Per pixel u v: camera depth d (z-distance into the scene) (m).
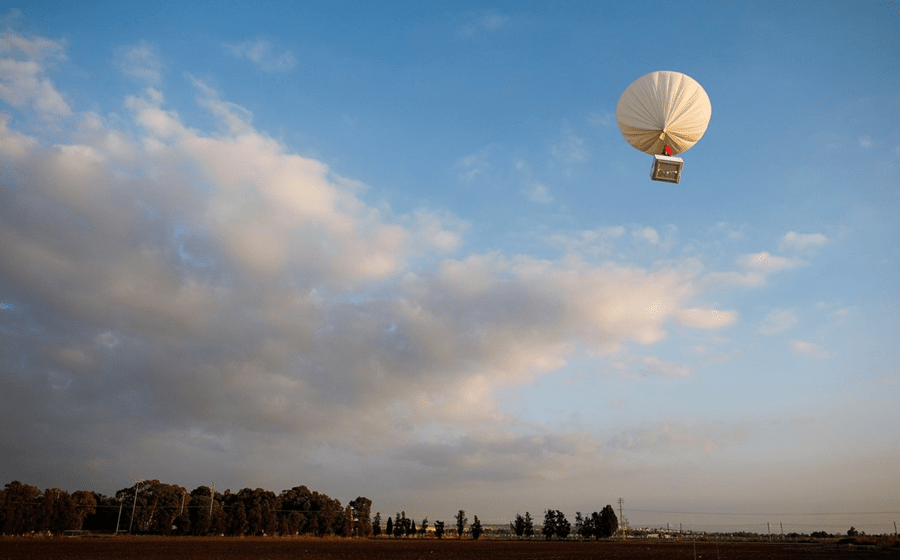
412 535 177.88
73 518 117.31
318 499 161.00
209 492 145.38
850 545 118.12
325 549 89.00
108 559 59.03
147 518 137.00
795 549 99.19
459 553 82.88
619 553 85.25
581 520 158.62
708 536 166.12
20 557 60.06
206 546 89.56
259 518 139.88
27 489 113.25
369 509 169.25
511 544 121.50
